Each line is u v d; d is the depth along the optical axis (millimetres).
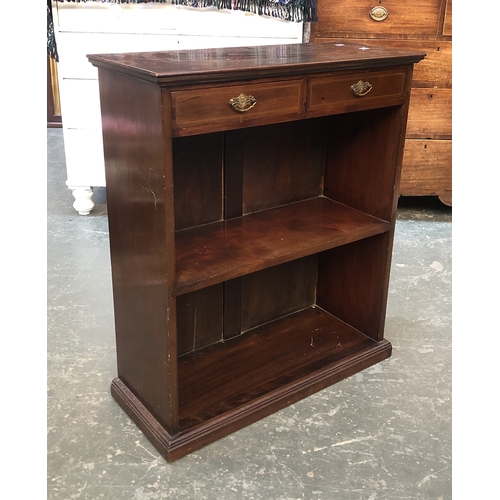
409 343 2342
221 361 2135
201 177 1984
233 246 1890
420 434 1856
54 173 4141
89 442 1807
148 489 1639
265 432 1862
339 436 1846
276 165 2166
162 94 1404
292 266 2385
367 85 1814
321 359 2146
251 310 2322
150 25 3023
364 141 2113
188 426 1792
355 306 2328
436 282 2799
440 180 3430
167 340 1652
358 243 2242
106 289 2688
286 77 1620
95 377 2105
